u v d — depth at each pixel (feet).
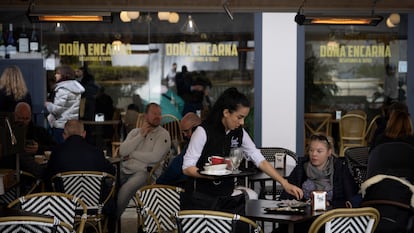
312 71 32.04
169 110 32.68
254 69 31.55
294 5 26.27
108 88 32.55
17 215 14.08
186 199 15.10
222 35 32.17
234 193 16.08
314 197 15.66
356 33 32.09
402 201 16.05
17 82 29.43
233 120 15.64
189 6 28.14
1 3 28.84
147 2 27.63
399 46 32.14
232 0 25.40
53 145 28.81
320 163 17.75
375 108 32.32
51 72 32.07
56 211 15.88
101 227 21.88
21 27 31.68
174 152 28.35
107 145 32.37
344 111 32.19
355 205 17.04
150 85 32.71
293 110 31.04
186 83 32.55
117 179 24.30
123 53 32.65
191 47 32.50
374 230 14.84
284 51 31.04
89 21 24.64
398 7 29.53
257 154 16.94
